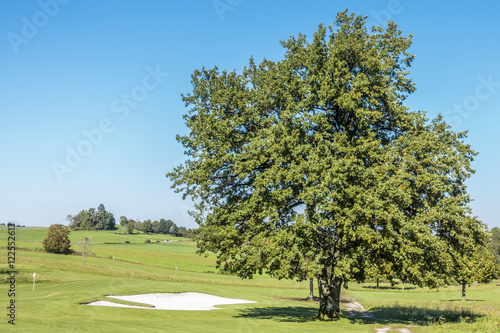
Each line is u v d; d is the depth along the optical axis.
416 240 24.42
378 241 23.23
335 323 25.75
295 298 52.81
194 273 86.56
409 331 21.95
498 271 99.00
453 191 27.44
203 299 43.59
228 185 30.12
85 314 25.98
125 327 20.33
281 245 24.47
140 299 40.41
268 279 86.06
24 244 116.00
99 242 160.75
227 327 22.58
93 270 68.88
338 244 26.56
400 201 24.56
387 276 26.84
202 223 29.09
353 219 22.62
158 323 23.00
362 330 22.17
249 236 26.58
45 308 26.83
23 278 52.75
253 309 35.91
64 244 105.56
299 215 24.39
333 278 29.30
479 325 23.75
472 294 65.12
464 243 26.42
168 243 180.50
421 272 25.70
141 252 124.88
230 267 27.53
